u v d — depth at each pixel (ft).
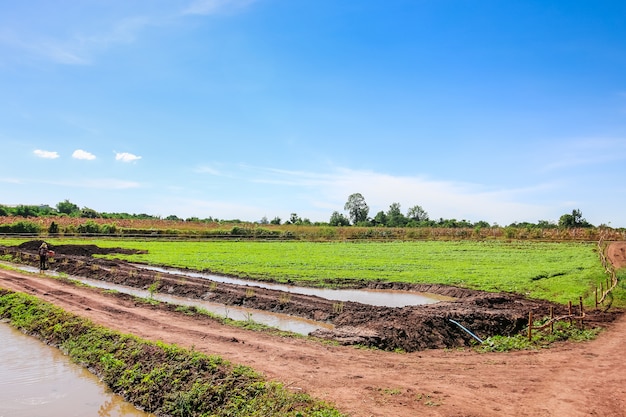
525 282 104.17
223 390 37.50
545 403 37.60
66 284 89.61
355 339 55.11
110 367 45.27
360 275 113.60
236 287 90.68
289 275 112.78
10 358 50.67
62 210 354.13
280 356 47.57
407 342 55.31
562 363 49.19
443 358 50.83
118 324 58.03
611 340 59.47
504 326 64.59
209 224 298.76
